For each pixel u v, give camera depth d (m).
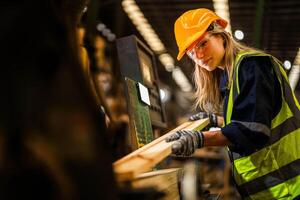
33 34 0.84
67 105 0.84
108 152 0.88
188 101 14.95
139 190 1.09
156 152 1.30
